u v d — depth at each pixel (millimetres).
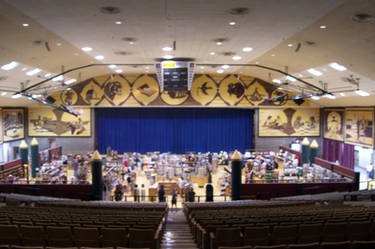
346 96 23484
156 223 7574
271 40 13789
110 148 32438
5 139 27578
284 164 24688
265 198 16938
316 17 10133
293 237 6445
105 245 6484
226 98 30031
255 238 6391
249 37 13258
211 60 19859
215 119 34250
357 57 14328
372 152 26562
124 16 10102
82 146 30953
